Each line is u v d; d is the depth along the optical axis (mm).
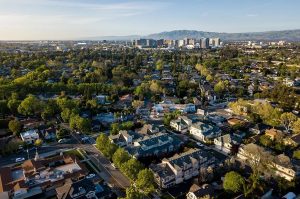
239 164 117500
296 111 194125
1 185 105812
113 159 120875
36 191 104625
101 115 190625
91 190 99688
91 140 154125
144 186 100875
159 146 137375
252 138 142625
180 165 113250
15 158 134500
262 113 177250
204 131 153125
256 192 97062
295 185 106000
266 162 117500
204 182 108438
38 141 144250
